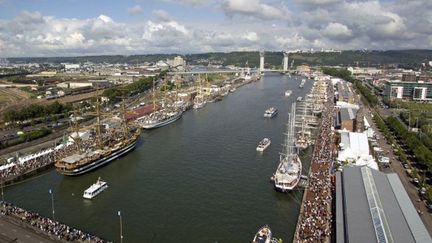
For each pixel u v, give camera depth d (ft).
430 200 594.24
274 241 515.50
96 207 655.35
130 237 547.90
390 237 433.48
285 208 640.17
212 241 536.83
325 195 638.53
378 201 526.98
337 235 467.93
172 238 545.44
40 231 525.34
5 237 504.43
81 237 510.99
